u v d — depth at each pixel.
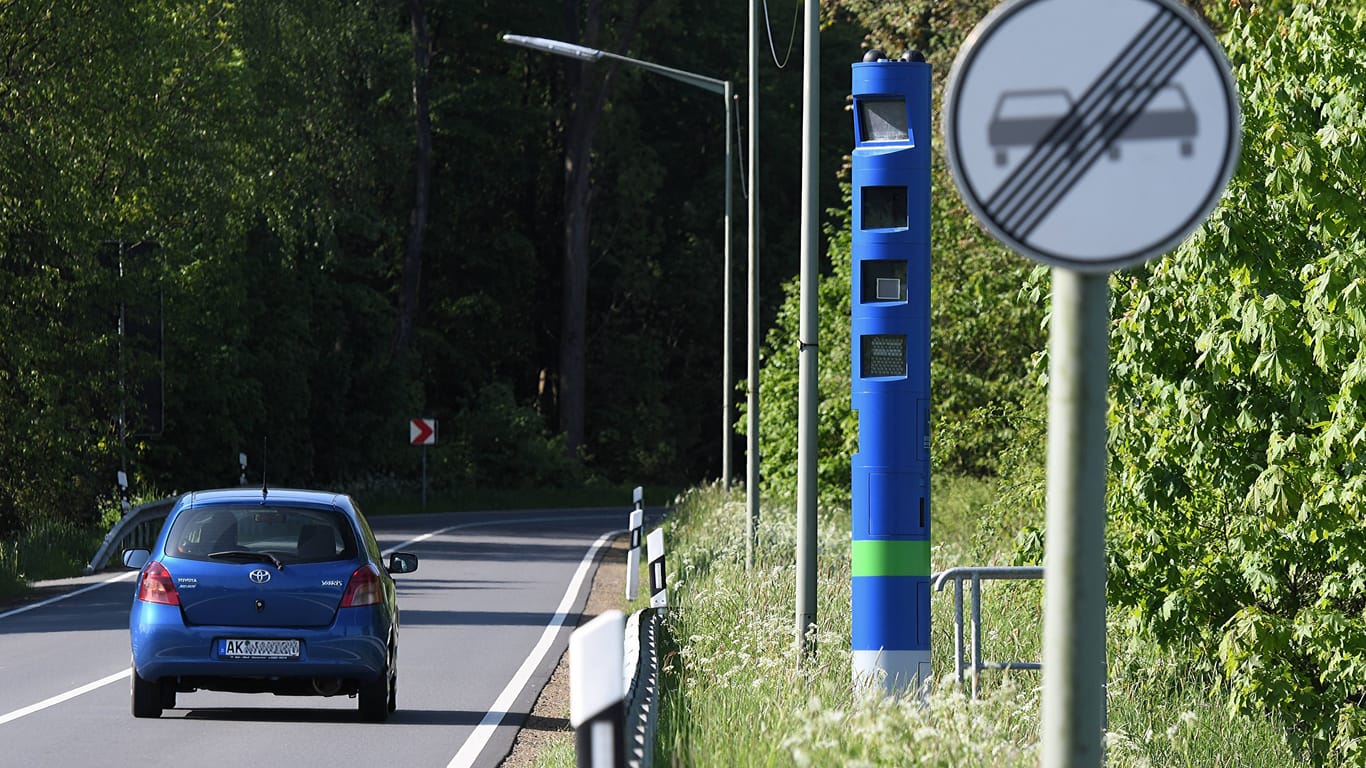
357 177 144.50
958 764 23.70
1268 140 40.78
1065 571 11.85
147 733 36.34
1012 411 67.50
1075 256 11.92
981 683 34.22
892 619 37.44
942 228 92.00
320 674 37.53
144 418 98.56
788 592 49.44
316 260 156.50
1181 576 44.22
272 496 38.97
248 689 37.84
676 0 197.12
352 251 176.88
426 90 179.12
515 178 199.00
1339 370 40.97
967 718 25.12
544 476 180.75
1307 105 42.75
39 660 49.22
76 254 91.69
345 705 41.28
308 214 136.25
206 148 109.62
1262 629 41.19
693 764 24.28
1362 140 40.22
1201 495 45.41
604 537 112.25
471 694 42.66
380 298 168.38
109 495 102.75
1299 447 41.56
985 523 60.22
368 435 169.25
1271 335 39.78
